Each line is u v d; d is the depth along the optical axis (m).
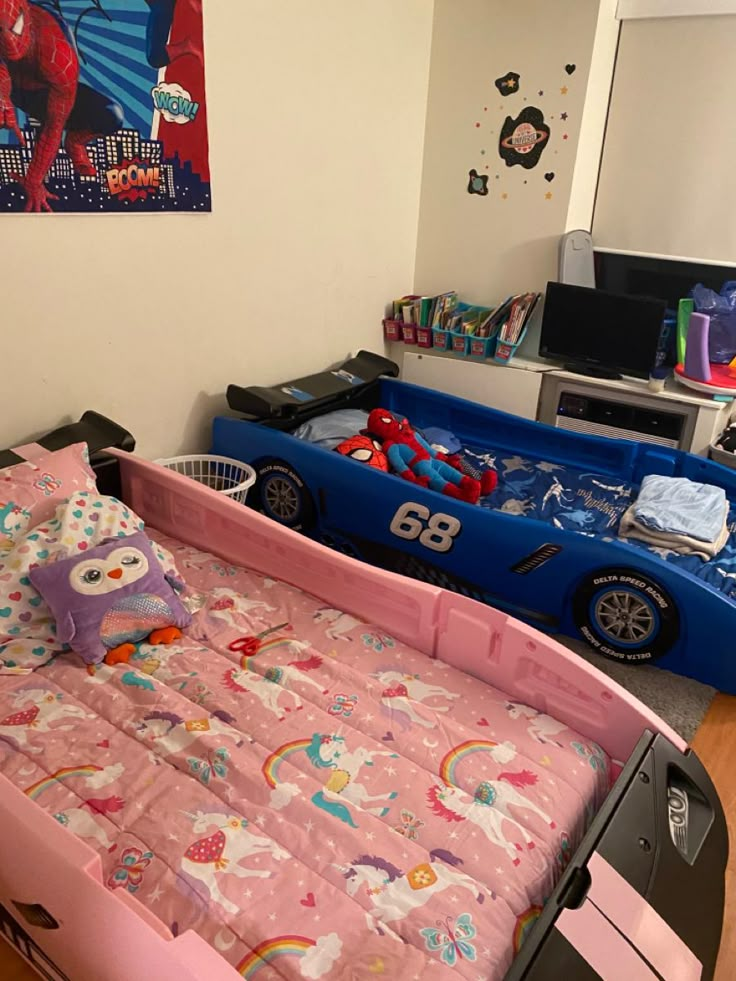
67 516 1.82
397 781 1.40
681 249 3.20
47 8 1.89
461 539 2.34
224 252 2.60
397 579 1.80
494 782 1.42
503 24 3.03
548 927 1.13
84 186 2.10
